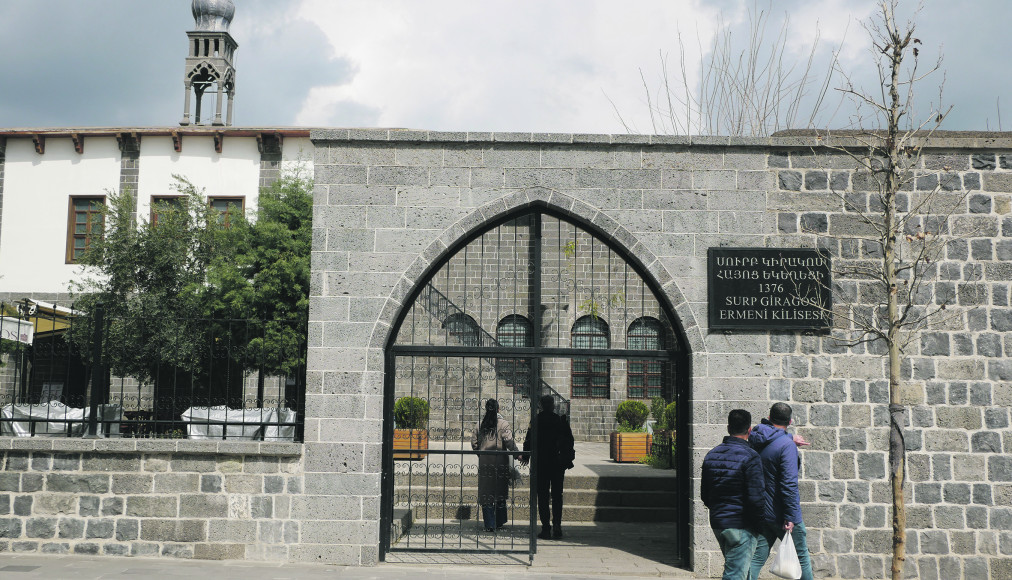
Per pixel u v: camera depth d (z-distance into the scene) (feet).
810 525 25.21
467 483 36.17
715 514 19.27
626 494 37.22
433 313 51.90
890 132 22.16
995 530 25.04
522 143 26.84
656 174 26.78
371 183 26.78
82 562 24.52
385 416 26.89
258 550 25.36
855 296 26.14
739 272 26.27
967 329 25.84
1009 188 26.35
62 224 63.16
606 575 25.26
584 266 58.29
